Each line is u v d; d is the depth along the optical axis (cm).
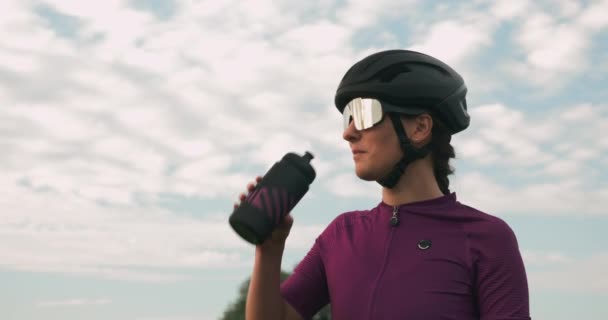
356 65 254
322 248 270
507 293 233
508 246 238
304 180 231
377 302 237
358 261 250
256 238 227
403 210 253
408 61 249
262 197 226
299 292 265
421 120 250
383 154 247
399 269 240
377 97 246
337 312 249
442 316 230
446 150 258
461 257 238
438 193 258
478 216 245
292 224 240
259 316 247
